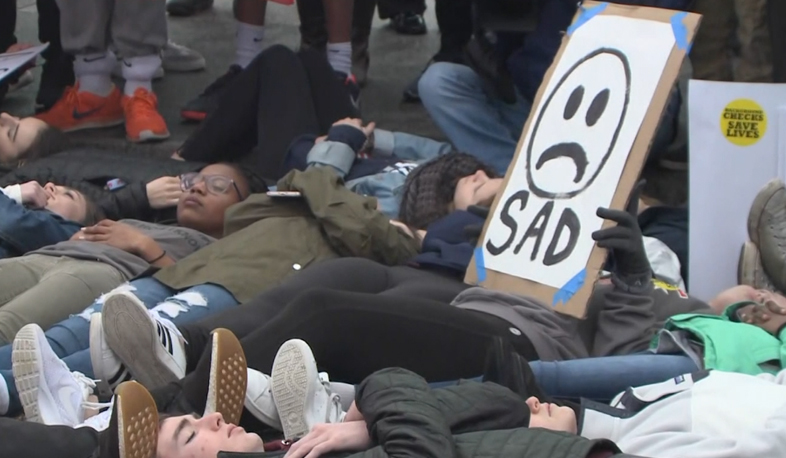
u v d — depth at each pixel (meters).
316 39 10.07
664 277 6.64
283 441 4.63
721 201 6.81
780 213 6.46
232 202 7.39
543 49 8.09
